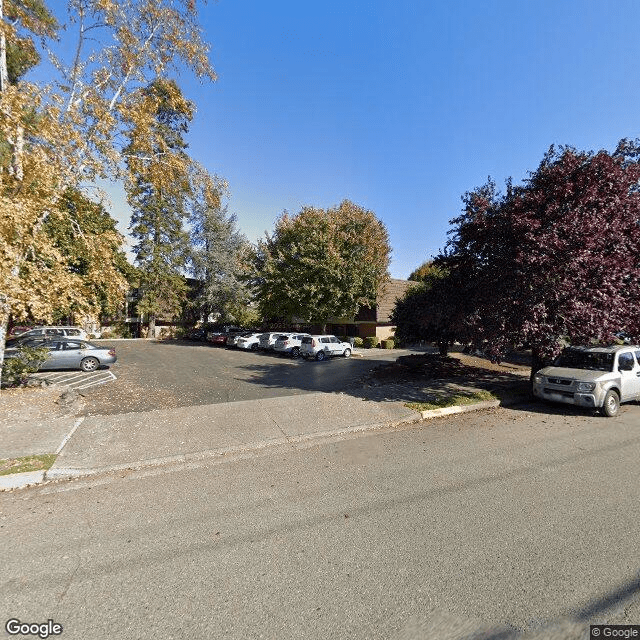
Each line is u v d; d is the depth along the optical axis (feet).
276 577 10.54
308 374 52.11
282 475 18.01
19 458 19.20
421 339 50.85
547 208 29.32
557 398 30.37
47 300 30.55
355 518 13.76
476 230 33.88
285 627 8.74
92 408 31.17
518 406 32.81
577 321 27.25
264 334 91.25
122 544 12.29
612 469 18.11
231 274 127.75
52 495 16.15
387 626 8.74
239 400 34.45
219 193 42.80
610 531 12.60
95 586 10.24
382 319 100.07
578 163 29.86
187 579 10.50
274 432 24.21
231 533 12.88
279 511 14.40
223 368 58.80
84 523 13.69
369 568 10.87
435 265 40.75
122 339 126.41
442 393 34.99
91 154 33.71
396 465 19.04
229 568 10.96
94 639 8.48
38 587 10.21
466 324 30.48
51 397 33.68
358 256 88.89
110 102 36.96
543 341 29.17
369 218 100.53
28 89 29.37
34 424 24.63
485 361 56.54
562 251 27.02
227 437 23.09
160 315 131.75
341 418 27.25
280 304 94.38
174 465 19.60
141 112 36.60
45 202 30.12
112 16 35.12
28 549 12.05
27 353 41.19
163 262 122.93
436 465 18.95
